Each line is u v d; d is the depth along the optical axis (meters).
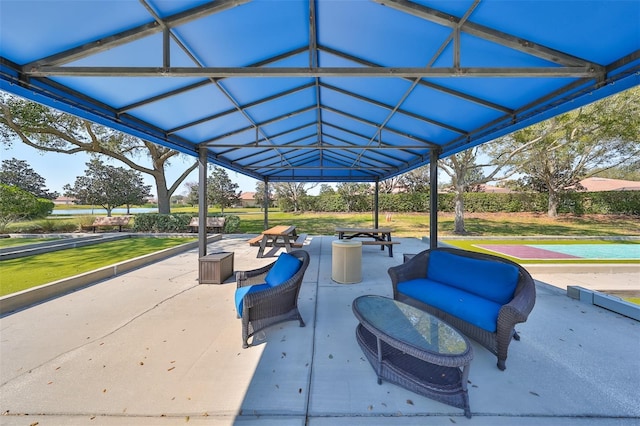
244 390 1.93
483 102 3.20
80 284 4.25
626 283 4.51
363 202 20.58
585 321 3.03
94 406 1.77
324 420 1.67
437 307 2.72
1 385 1.97
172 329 2.85
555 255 7.26
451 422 1.66
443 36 2.29
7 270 5.27
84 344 2.54
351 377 2.07
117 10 1.88
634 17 1.75
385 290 4.14
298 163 9.42
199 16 2.04
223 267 4.57
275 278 3.04
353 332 2.79
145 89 2.94
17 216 11.59
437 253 3.38
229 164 7.05
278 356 2.35
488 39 2.14
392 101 3.79
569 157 13.73
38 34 1.95
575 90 2.58
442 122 4.09
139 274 5.00
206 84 3.11
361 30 2.43
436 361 1.66
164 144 4.31
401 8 2.01
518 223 14.85
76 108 2.91
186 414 1.72
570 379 2.05
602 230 12.39
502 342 2.15
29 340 2.61
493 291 2.65
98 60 2.47
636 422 1.65
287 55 2.86
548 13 1.83
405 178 21.92
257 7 2.09
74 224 12.24
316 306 3.49
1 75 2.17
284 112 4.59
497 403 1.80
